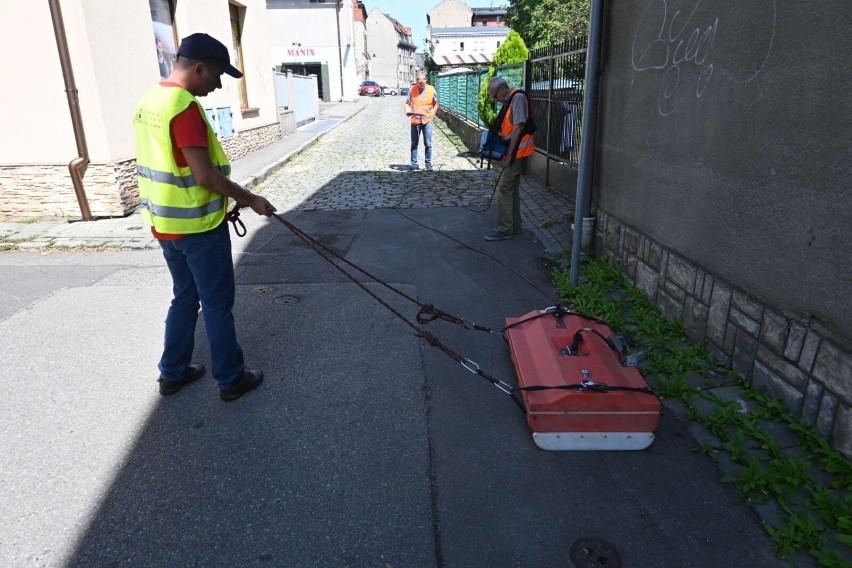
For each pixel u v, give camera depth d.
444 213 8.19
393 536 2.51
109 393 3.62
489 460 2.98
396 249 6.54
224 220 3.27
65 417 3.37
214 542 2.48
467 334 4.39
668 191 4.32
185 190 3.04
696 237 3.96
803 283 2.98
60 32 7.02
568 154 8.55
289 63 43.09
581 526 2.55
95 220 7.86
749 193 3.36
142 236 7.08
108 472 2.91
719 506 2.65
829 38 2.70
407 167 12.20
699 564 2.35
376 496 2.74
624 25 4.95
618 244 5.32
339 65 43.28
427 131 11.59
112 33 7.69
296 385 3.69
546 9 28.77
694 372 3.65
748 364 3.46
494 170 11.65
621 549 2.43
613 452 3.03
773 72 3.09
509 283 5.47
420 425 3.27
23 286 5.50
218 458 3.02
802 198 2.94
